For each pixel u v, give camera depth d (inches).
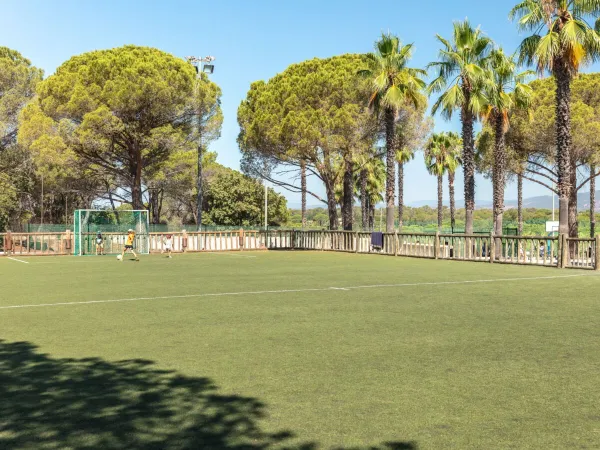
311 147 1272.1
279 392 190.2
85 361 233.9
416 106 1191.6
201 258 1007.0
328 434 152.3
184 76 1364.4
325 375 211.9
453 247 952.3
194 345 265.0
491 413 169.5
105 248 1187.3
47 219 2108.8
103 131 1278.3
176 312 365.1
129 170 1480.1
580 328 308.8
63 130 1256.8
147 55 1384.1
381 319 337.4
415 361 233.9
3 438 148.6
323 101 1269.7
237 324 320.8
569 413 169.6
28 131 1282.0
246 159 1510.8
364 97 1261.1
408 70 1174.3
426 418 165.0
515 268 764.6
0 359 237.9
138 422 161.2
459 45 1064.8
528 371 218.1
